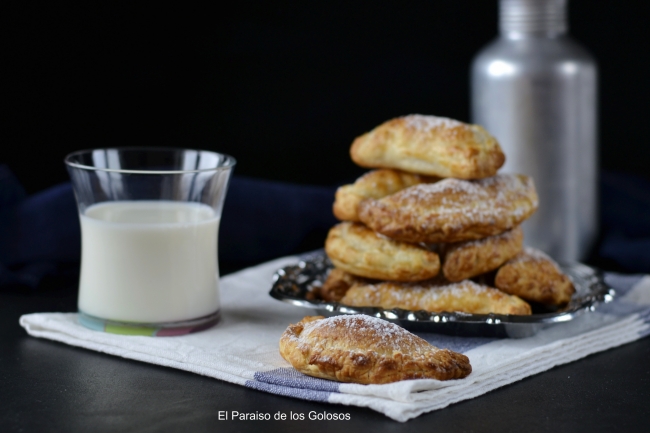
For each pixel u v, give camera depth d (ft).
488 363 2.32
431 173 2.60
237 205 3.24
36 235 3.07
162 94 3.85
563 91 3.10
